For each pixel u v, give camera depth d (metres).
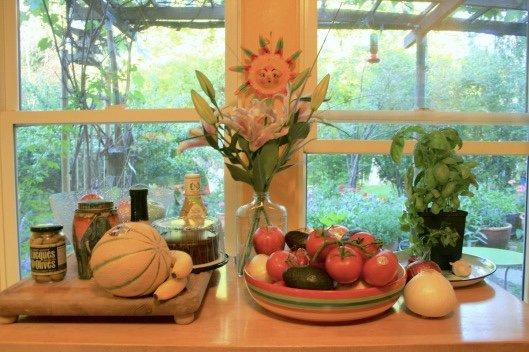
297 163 1.23
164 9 1.45
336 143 1.40
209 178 1.46
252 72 1.22
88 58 1.48
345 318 0.75
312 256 0.81
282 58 1.22
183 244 0.94
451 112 1.44
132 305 0.76
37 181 1.50
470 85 1.45
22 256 1.51
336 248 0.78
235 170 1.03
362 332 0.74
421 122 1.44
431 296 0.78
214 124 0.96
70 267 1.00
